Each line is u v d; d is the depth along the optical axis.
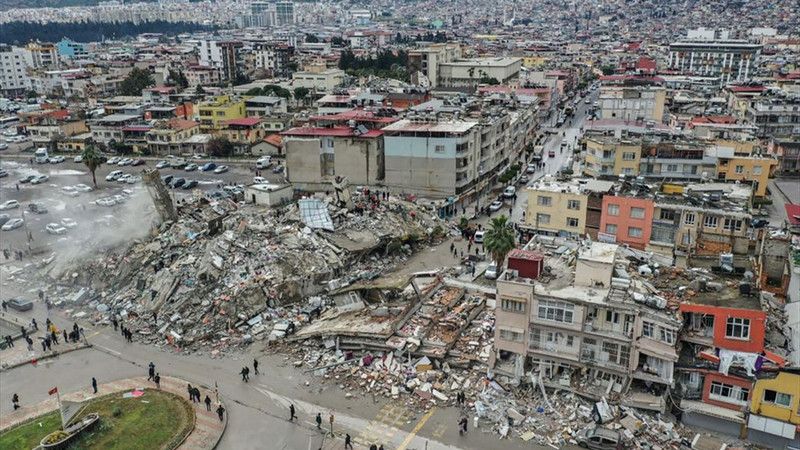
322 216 97.75
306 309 79.38
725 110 170.38
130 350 71.69
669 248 79.69
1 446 54.38
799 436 50.50
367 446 54.50
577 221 88.75
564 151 171.62
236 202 110.06
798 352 53.38
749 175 107.00
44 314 81.12
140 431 56.41
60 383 64.81
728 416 53.09
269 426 57.59
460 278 86.62
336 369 66.44
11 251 103.19
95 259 92.25
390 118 138.75
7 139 194.12
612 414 55.44
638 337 54.78
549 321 57.69
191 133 181.50
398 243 97.38
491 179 139.25
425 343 67.38
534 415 57.44
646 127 132.50
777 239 70.12
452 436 55.44
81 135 186.88
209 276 81.81
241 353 70.56
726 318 52.97
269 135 177.88
